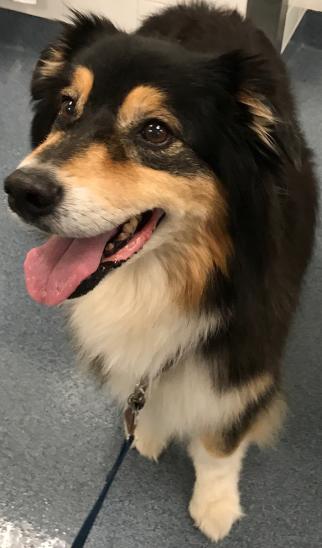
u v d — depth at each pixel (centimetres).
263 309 41
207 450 47
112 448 55
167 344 41
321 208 66
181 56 36
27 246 69
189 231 37
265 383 45
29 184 32
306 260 53
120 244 37
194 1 63
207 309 40
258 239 38
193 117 35
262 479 53
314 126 81
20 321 63
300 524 50
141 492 52
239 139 37
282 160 37
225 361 41
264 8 75
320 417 56
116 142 35
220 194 37
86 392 58
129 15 83
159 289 39
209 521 50
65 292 36
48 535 50
